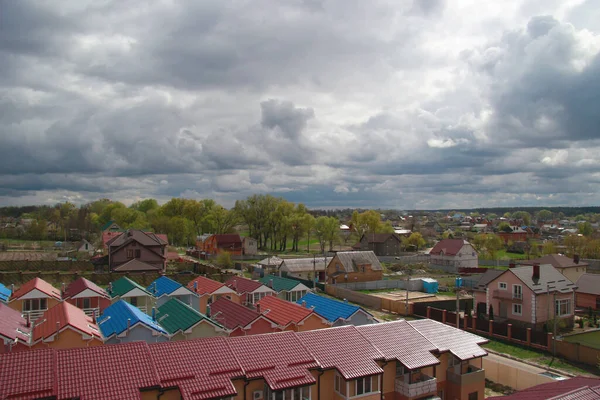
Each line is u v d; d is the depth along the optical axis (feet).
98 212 627.05
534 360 140.77
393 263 393.50
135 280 245.86
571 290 183.52
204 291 163.12
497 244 416.67
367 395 82.33
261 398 75.46
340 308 136.46
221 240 411.13
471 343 100.63
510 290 181.27
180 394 68.08
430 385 90.07
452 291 276.21
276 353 80.28
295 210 503.61
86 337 100.12
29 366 65.92
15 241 464.24
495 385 122.21
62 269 269.23
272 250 488.85
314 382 76.07
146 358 72.18
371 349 88.28
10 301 134.51
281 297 179.11
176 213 509.76
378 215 508.94
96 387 64.64
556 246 403.75
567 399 67.87
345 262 283.18
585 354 138.10
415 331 99.14
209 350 77.36
